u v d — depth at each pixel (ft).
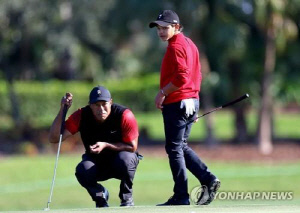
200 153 332.19
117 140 96.43
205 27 326.85
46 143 350.64
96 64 444.96
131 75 497.05
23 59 387.75
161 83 92.07
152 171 278.26
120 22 340.59
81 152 345.31
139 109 502.38
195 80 93.04
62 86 457.68
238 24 330.54
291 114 578.25
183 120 92.12
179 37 90.99
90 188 97.40
